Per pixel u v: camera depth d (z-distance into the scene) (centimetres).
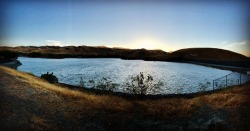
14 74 2392
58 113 1492
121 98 2059
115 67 8812
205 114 1600
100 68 8025
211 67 10169
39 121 1334
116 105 1770
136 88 2442
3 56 7725
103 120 1461
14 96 1614
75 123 1391
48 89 2027
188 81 4738
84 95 2003
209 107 1741
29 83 2098
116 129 1377
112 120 1464
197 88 3622
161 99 2147
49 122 1351
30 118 1349
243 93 1980
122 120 1473
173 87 3653
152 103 1936
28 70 6203
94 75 5469
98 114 1546
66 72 6119
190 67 10119
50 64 9656
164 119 1541
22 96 1653
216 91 2495
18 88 1838
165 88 3478
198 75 6288
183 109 1702
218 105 1739
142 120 1512
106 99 1934
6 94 1614
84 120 1445
